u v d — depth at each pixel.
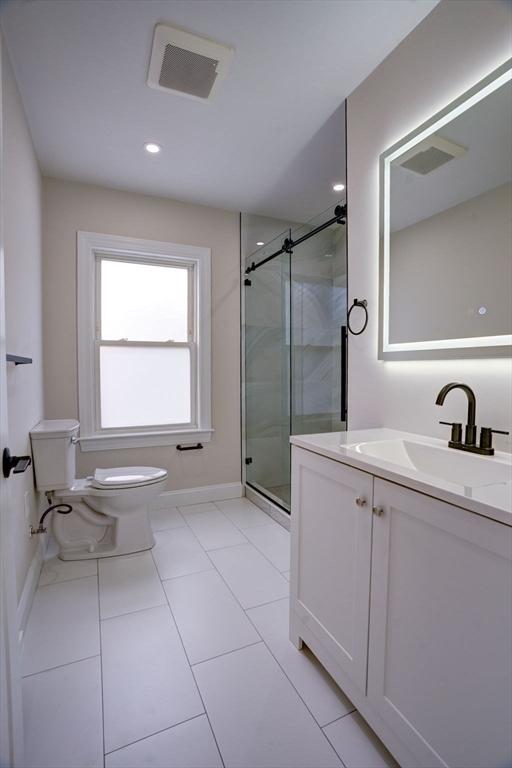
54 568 1.99
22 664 1.34
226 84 1.69
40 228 2.34
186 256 2.89
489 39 1.18
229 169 2.42
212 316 3.02
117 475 2.22
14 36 1.42
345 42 1.48
